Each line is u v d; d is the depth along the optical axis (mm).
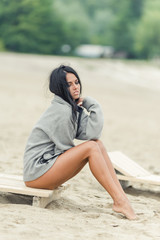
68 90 5160
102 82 32719
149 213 5441
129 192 7027
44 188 5199
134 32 98625
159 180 6645
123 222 4930
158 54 89750
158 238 4422
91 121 5211
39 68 34938
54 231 4371
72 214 5121
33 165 5148
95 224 4777
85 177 7445
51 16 81812
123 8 105000
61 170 5047
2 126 13750
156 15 90500
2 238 4012
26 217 4703
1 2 77125
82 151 5027
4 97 20844
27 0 77875
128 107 22578
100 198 6242
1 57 37562
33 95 22516
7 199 5504
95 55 95500
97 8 132875
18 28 77500
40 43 80375
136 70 40156
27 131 13180
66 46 87688
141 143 13125
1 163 7977
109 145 12242
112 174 5234
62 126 5086
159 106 24281
